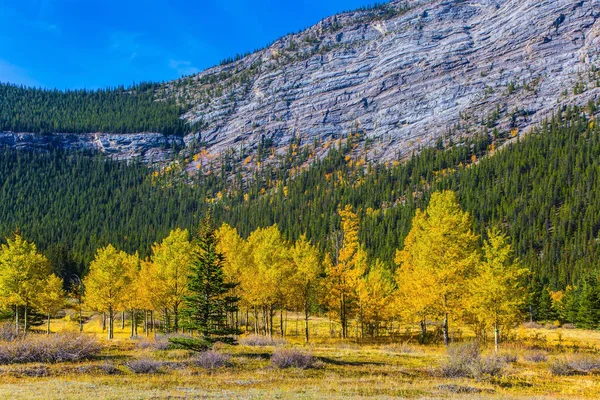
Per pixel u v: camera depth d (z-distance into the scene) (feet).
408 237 122.62
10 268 131.95
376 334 143.74
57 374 62.28
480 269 98.48
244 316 189.98
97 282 144.87
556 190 405.80
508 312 92.22
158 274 121.80
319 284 127.13
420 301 98.94
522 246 350.23
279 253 123.03
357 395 53.52
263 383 60.95
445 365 73.36
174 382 59.72
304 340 127.24
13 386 52.95
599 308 188.44
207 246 91.25
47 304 152.05
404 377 69.05
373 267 160.76
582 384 66.59
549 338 138.72
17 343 72.69
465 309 98.02
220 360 72.69
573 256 324.60
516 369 78.38
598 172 407.44
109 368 65.82
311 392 54.70
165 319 146.61
